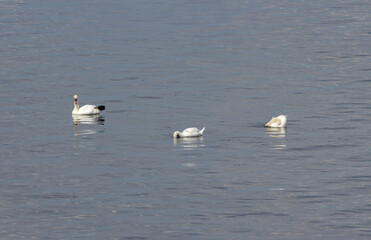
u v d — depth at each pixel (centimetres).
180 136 4478
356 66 6844
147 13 10744
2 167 3934
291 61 7144
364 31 8806
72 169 3894
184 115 5112
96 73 6675
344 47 7831
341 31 8850
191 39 8475
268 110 5250
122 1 12200
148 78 6450
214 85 6138
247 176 3756
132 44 8181
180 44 8162
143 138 4497
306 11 10644
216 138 4475
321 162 3978
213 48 7894
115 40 8444
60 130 4725
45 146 4338
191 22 9775
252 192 3531
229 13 10594
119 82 6300
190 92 5881
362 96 5641
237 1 11975
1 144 4378
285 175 3772
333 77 6384
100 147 4306
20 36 8694
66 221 3206
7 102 5538
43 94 5831
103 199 3453
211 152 4178
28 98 5681
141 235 3061
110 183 3669
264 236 3052
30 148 4294
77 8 11319
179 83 6234
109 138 4506
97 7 11438
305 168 3881
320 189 3566
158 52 7700
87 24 9675
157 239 3023
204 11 10844
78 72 6725
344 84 6094
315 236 3050
